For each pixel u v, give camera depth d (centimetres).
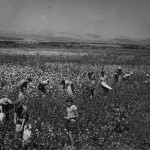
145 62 4566
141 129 1218
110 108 1439
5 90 1571
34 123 1045
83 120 1169
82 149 970
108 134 1105
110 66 3647
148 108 1580
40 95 1503
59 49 7688
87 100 1505
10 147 879
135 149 1021
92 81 1691
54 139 975
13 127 1002
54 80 2044
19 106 933
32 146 922
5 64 3369
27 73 2356
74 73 2653
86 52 6569
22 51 5809
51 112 1216
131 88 2036
